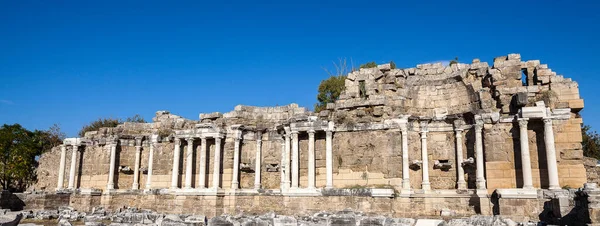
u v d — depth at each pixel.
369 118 42.28
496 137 38.19
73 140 56.88
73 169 55.72
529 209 34.38
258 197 46.41
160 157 52.72
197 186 49.09
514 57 39.84
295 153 43.62
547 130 35.94
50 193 52.69
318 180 43.25
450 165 41.03
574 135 36.00
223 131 48.41
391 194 38.78
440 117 41.88
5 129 68.25
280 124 47.41
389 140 41.22
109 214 44.38
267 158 48.41
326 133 42.94
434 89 43.94
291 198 42.25
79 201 53.31
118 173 55.00
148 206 50.88
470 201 38.34
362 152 41.97
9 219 27.70
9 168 64.69
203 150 48.22
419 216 37.97
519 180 36.91
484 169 38.94
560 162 35.94
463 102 42.47
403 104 43.09
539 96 37.62
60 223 32.41
